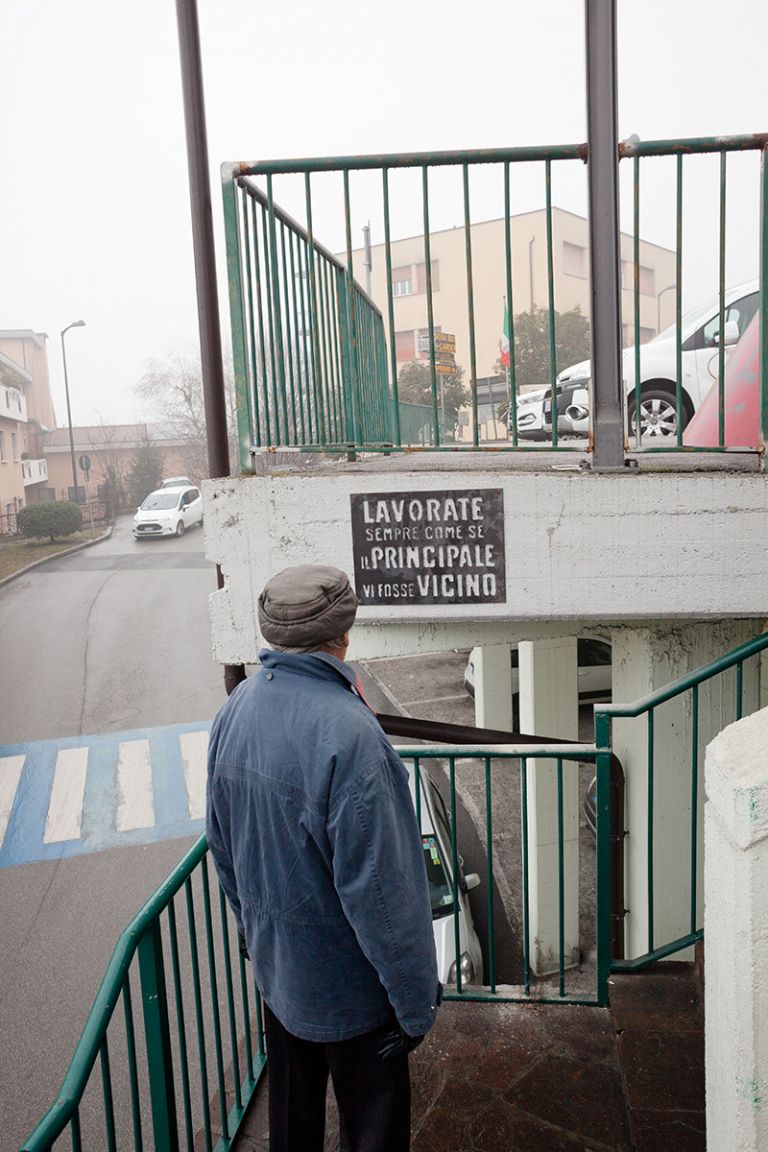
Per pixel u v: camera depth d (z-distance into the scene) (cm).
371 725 175
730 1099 169
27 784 1245
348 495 318
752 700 433
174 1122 223
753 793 151
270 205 335
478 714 1124
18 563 3016
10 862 1028
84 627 2111
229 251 326
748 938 157
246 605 329
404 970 171
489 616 317
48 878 986
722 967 170
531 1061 289
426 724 419
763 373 301
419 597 320
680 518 306
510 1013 312
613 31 288
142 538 3481
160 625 2095
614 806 470
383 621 323
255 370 342
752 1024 159
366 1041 188
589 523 310
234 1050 271
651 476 305
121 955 194
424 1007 176
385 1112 190
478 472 312
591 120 294
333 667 182
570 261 3341
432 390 314
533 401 959
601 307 305
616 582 311
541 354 2289
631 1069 282
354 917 169
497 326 3391
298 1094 203
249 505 324
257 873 183
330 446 328
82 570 2859
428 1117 270
